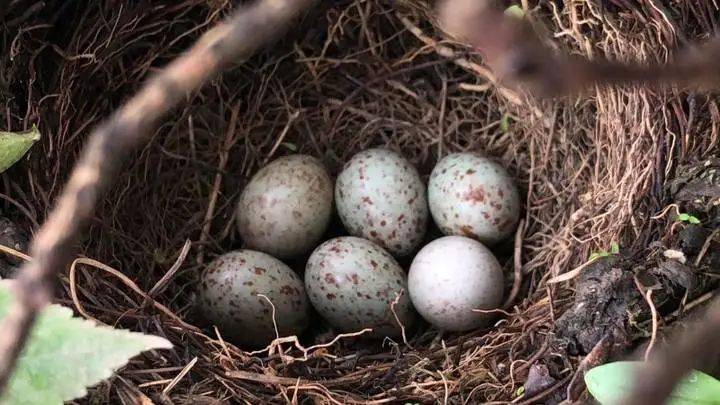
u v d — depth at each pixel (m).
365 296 0.24
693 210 0.22
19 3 0.23
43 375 0.16
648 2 0.23
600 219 0.23
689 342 0.07
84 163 0.07
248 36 0.07
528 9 0.25
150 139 0.25
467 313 0.23
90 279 0.22
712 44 0.07
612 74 0.06
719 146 0.22
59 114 0.23
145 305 0.21
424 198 0.25
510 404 0.20
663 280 0.20
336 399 0.21
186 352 0.21
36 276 0.07
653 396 0.06
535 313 0.23
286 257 0.25
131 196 0.25
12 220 0.22
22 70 0.23
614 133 0.24
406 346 0.24
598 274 0.21
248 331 0.23
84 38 0.24
